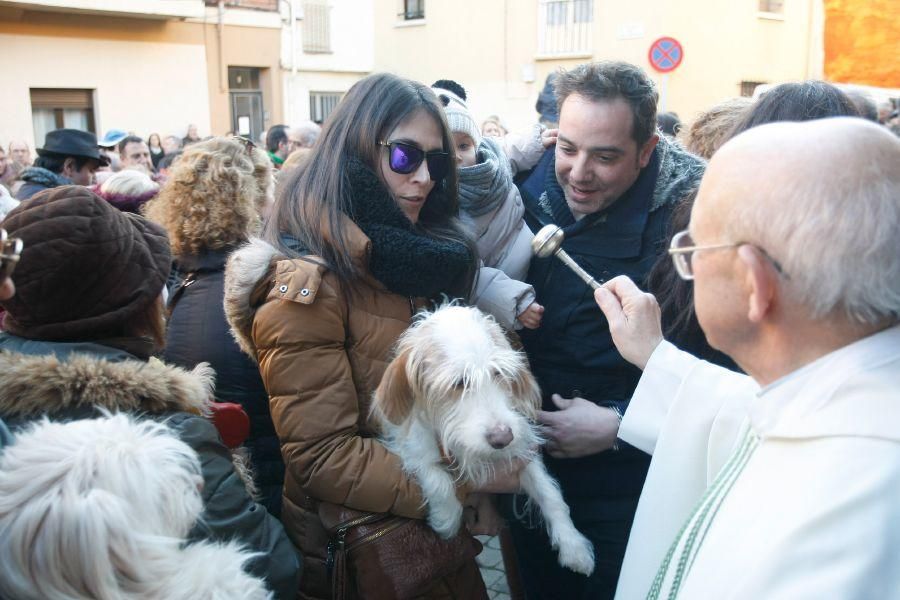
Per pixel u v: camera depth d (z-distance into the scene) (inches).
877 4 291.7
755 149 43.1
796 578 37.5
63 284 62.0
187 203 96.8
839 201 39.4
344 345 72.6
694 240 46.5
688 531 51.5
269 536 65.0
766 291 42.1
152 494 46.1
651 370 68.9
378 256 70.5
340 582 70.4
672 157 92.0
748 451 50.3
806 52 621.9
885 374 40.0
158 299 70.1
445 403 66.9
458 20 663.8
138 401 59.6
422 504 69.4
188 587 45.8
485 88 660.1
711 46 567.8
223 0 642.8
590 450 82.4
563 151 88.4
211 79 654.5
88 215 63.1
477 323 69.8
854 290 39.4
